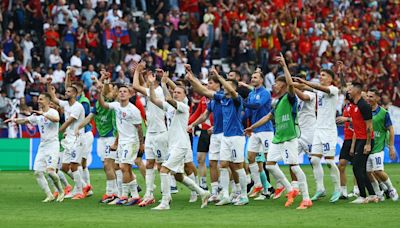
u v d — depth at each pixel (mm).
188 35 62875
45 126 30625
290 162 27578
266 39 63562
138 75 29109
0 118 50562
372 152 29625
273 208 27641
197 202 29984
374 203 28969
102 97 29922
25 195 33188
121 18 60469
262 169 31344
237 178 29922
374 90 29797
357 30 70812
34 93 52500
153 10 66562
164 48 59375
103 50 58438
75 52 56125
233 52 63250
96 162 48844
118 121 29344
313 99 30469
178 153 27391
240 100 28453
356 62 67062
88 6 59906
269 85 60312
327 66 64375
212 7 64188
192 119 34219
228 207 28141
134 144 29281
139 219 24703
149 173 29281
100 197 32531
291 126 27594
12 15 58844
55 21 58500
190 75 28234
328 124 29422
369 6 74375
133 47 57781
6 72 54031
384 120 29688
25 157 48156
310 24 67688
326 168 48750
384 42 71062
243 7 65375
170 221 24109
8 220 24531
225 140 28766
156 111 28875
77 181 32156
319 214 25688
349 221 23859
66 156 32094
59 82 54031
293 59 64188
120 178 30359
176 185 36312
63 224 23438
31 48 56719
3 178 41750
